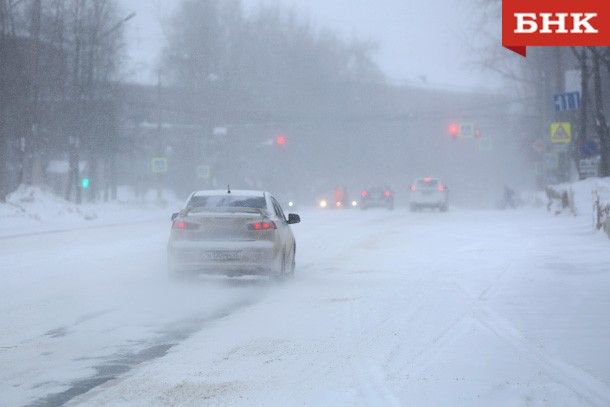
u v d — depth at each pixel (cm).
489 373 2478
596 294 4106
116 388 2420
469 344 2919
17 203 11994
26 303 4091
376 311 3762
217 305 4072
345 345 2977
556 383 2352
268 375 2538
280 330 3338
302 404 2173
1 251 6888
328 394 2269
